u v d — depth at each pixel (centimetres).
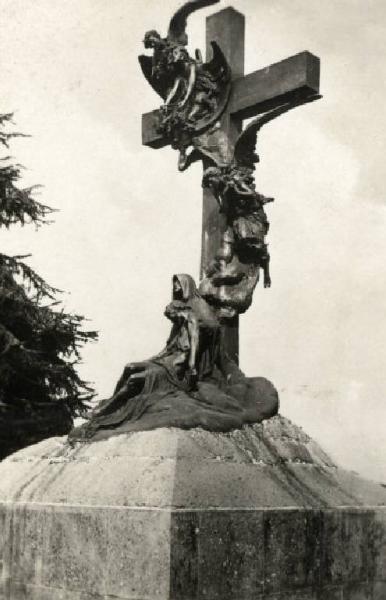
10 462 869
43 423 1683
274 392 880
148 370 832
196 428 772
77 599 696
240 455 765
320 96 948
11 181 1853
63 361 1789
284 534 722
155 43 997
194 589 652
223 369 886
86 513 706
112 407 832
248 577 687
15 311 1738
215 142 980
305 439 884
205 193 972
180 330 868
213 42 964
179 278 888
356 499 821
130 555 667
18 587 753
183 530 654
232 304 919
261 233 940
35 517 752
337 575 765
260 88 960
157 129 1029
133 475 710
